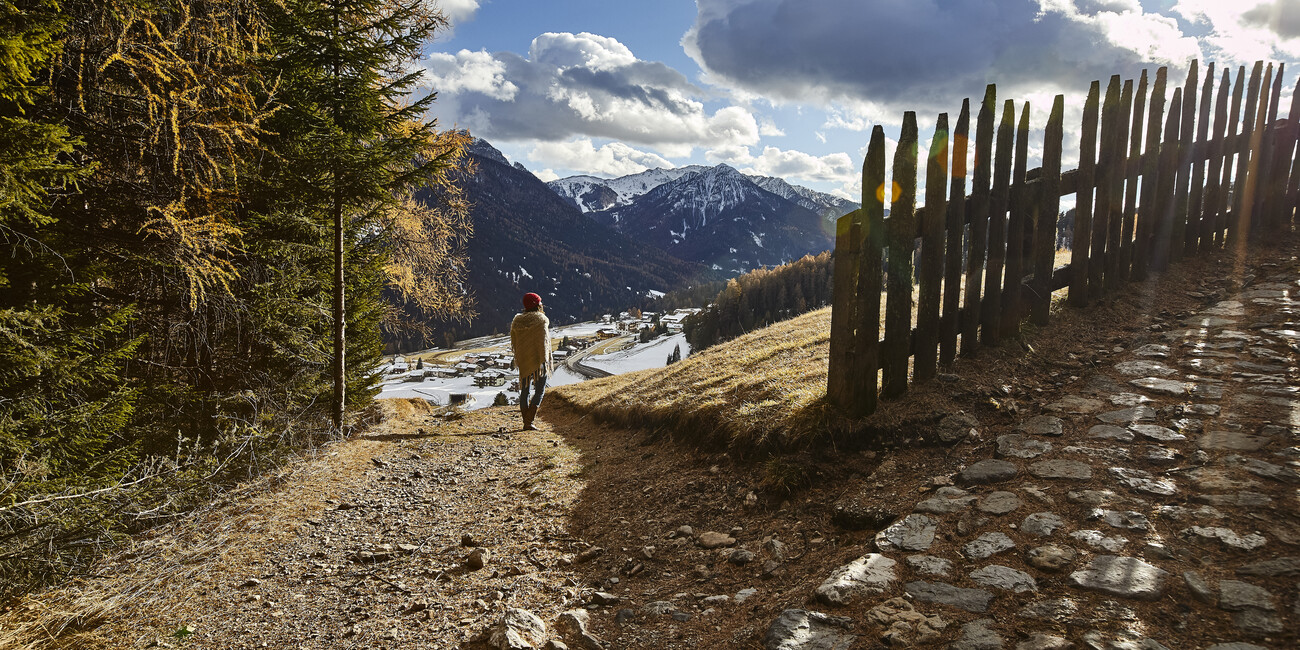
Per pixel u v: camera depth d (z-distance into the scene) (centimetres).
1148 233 681
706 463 548
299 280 800
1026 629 239
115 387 523
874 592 283
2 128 362
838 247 480
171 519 489
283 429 700
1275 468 323
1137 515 304
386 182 724
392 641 315
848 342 477
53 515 386
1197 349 513
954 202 513
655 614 322
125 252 545
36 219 427
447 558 431
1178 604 238
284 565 421
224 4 530
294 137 694
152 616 350
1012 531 313
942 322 533
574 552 432
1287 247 744
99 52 449
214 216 519
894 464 432
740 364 816
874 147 453
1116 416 423
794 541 380
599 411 959
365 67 743
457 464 702
